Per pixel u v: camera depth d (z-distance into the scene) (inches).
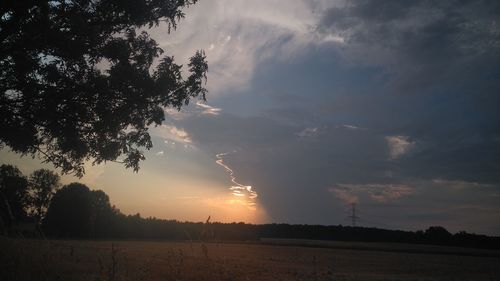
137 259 880.9
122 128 654.5
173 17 633.0
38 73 557.0
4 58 547.5
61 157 665.6
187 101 644.1
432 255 3225.9
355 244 4532.5
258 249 2896.2
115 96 593.3
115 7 590.9
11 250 481.7
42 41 550.3
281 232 5536.4
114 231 3501.5
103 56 590.6
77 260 657.6
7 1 516.7
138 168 679.7
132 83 588.1
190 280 592.1
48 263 495.2
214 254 1828.2
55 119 565.3
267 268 1251.2
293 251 2965.1
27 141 577.6
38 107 558.9
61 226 3085.6
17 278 416.2
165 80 605.0
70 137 589.6
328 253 2962.6
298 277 1039.0
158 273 596.1
